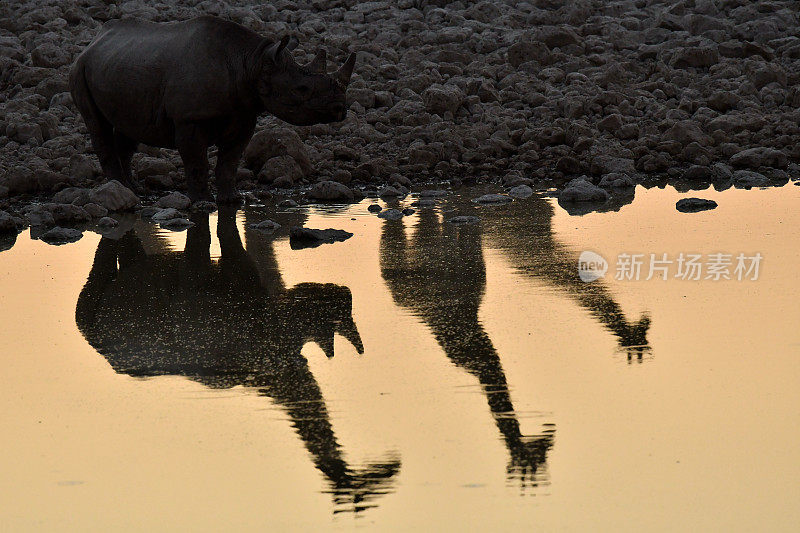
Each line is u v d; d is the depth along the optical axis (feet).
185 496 42.93
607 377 55.11
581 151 132.16
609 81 162.40
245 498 42.68
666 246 85.56
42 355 60.90
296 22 206.59
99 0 208.95
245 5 214.48
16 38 187.42
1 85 168.96
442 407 51.47
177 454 46.85
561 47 183.01
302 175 126.21
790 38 181.16
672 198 109.70
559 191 115.85
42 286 77.20
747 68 162.71
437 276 77.56
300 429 49.19
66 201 112.37
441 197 115.03
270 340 62.69
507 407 51.26
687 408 50.57
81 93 116.16
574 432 48.08
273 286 75.66
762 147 127.65
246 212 107.45
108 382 56.13
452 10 207.82
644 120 146.00
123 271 81.56
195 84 105.19
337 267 81.15
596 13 204.85
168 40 109.09
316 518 40.86
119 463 46.14
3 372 58.18
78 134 142.20
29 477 44.96
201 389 54.70
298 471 44.86
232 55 105.09
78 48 177.99
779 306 67.46
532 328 64.08
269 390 54.34
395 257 84.23
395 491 42.80
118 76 110.42
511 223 97.76
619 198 110.93
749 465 44.32
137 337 63.98
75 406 52.80
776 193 110.93
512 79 166.30
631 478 43.42
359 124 146.61
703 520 39.91
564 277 76.43
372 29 195.52
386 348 60.80
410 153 130.93
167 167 124.67
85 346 62.54
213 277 78.84
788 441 46.57
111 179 118.93
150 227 100.01
